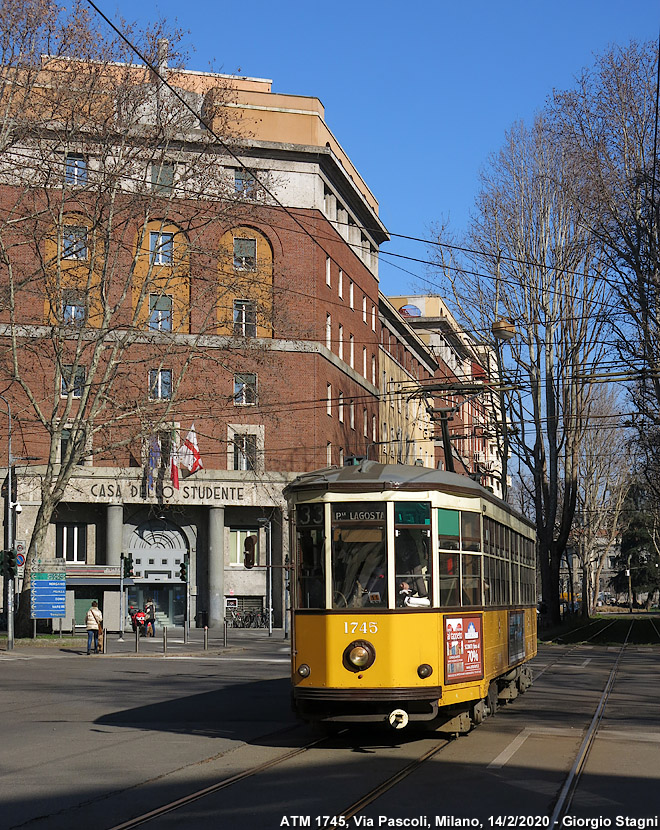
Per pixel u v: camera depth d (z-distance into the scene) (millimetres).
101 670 27062
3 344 42969
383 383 66625
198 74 46281
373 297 64188
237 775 10609
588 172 34719
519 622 17859
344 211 57969
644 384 34375
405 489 12641
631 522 94500
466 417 91438
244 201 38125
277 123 50844
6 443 45281
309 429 49281
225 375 48281
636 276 32812
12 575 34281
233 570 48750
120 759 11922
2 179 41344
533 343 45188
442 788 9883
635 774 10680
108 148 35688
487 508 14688
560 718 15492
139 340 45875
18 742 13516
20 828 8297
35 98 35438
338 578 12516
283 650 35938
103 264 39156
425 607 12453
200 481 47281
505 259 43250
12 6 32406
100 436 45969
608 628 53688
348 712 12352
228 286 39938
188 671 26750
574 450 48219
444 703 12453
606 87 34344
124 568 40719
